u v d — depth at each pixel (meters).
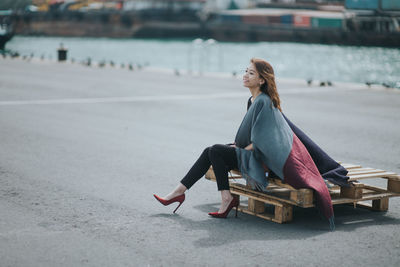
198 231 4.44
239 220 4.79
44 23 135.25
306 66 54.97
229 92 16.69
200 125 10.46
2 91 15.73
